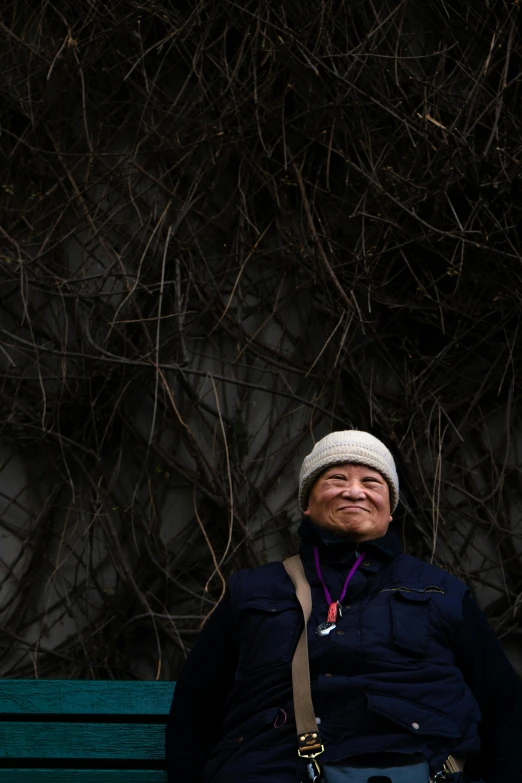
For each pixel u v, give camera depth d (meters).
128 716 2.64
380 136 4.22
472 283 4.07
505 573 3.92
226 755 2.14
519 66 4.26
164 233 4.14
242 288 4.15
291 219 4.20
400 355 4.12
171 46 4.26
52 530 3.88
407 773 1.98
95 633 3.76
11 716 2.64
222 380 3.85
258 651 2.25
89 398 3.96
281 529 3.92
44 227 4.12
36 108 4.20
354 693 2.11
